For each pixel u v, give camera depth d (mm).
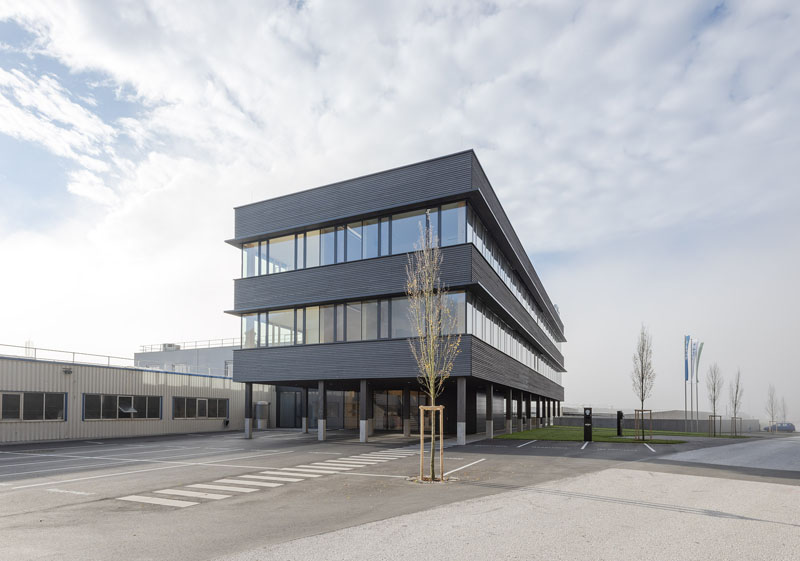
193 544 8047
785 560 7012
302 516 9953
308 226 29562
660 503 10906
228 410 42875
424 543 7832
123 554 7566
